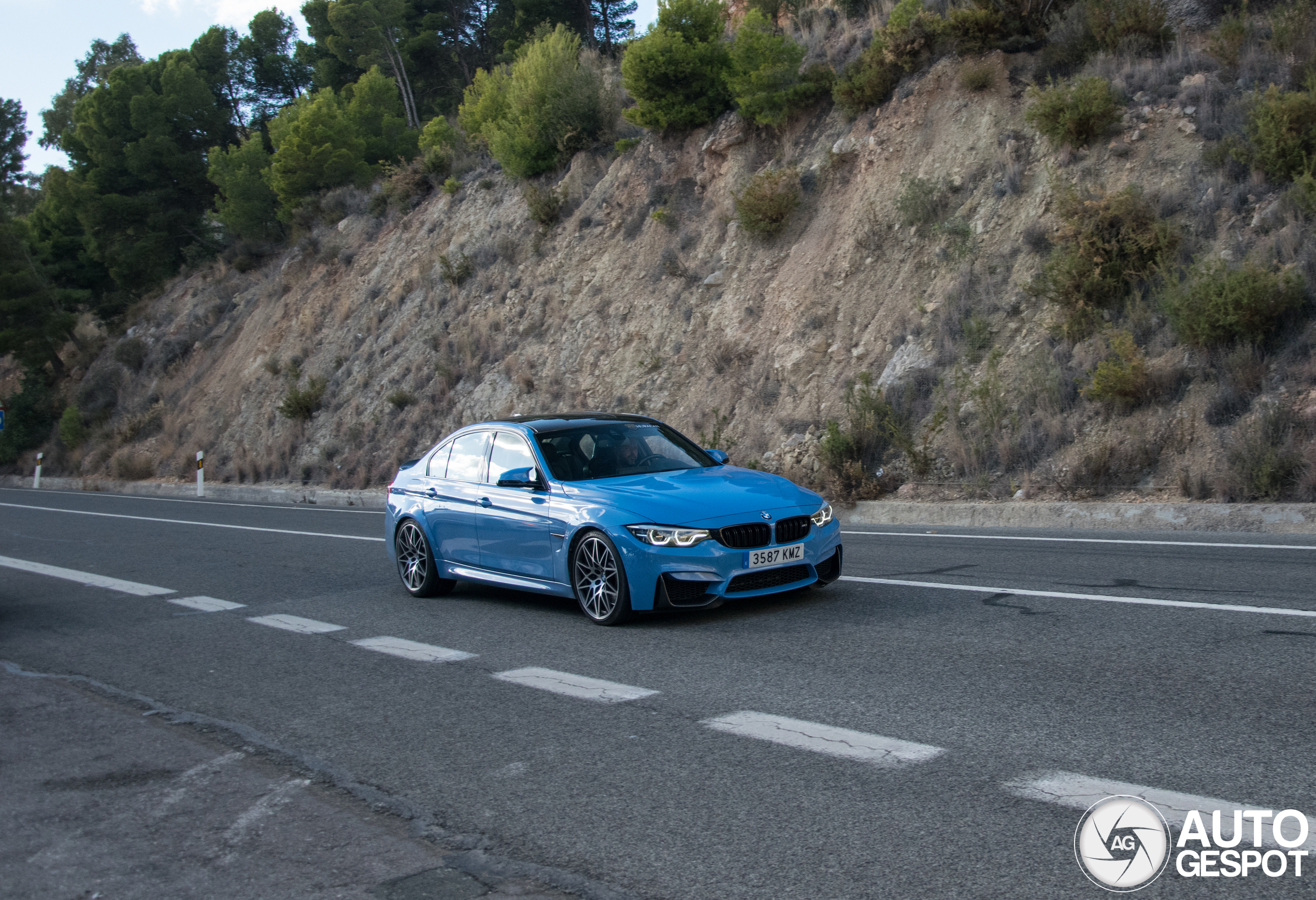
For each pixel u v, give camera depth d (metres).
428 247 29.05
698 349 19.41
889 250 17.47
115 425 36.31
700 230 21.36
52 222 45.50
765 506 7.36
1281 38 15.44
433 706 5.69
